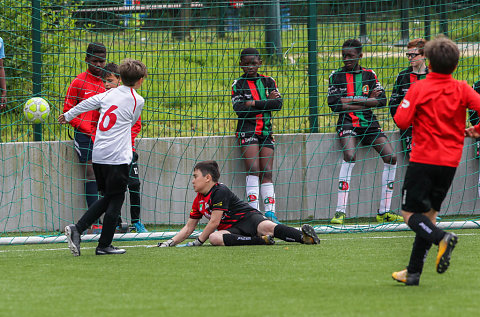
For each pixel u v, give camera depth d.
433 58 15.75
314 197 30.39
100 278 17.00
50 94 29.33
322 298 14.31
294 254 20.78
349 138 29.39
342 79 29.41
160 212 29.64
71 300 14.42
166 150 29.58
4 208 28.39
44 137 29.31
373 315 12.77
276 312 13.08
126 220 28.30
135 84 21.34
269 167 28.84
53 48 30.16
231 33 32.22
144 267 18.61
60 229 28.86
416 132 15.99
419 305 13.55
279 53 31.91
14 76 29.94
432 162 15.57
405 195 15.88
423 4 33.25
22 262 19.98
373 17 33.56
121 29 31.25
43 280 16.84
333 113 29.53
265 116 28.94
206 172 23.08
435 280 16.34
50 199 28.70
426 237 15.12
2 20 29.64
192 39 31.92
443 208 31.23
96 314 13.14
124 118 21.00
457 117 15.70
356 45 29.06
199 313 13.09
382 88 29.58
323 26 32.78
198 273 17.55
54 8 30.66
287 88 31.45
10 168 28.39
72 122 27.05
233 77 31.92
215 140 29.78
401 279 15.74
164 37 31.69
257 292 15.02
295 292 14.97
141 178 29.44
